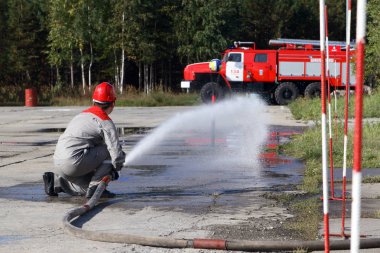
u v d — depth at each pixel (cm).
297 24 6744
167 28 5616
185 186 898
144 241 557
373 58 3150
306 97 3241
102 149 795
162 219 671
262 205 747
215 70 3300
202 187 888
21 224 652
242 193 834
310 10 6794
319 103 2542
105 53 5391
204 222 653
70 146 787
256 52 3412
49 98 4084
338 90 3206
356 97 275
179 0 5612
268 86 3459
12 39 5684
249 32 6569
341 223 635
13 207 747
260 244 533
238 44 3500
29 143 1545
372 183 885
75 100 3953
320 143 1299
